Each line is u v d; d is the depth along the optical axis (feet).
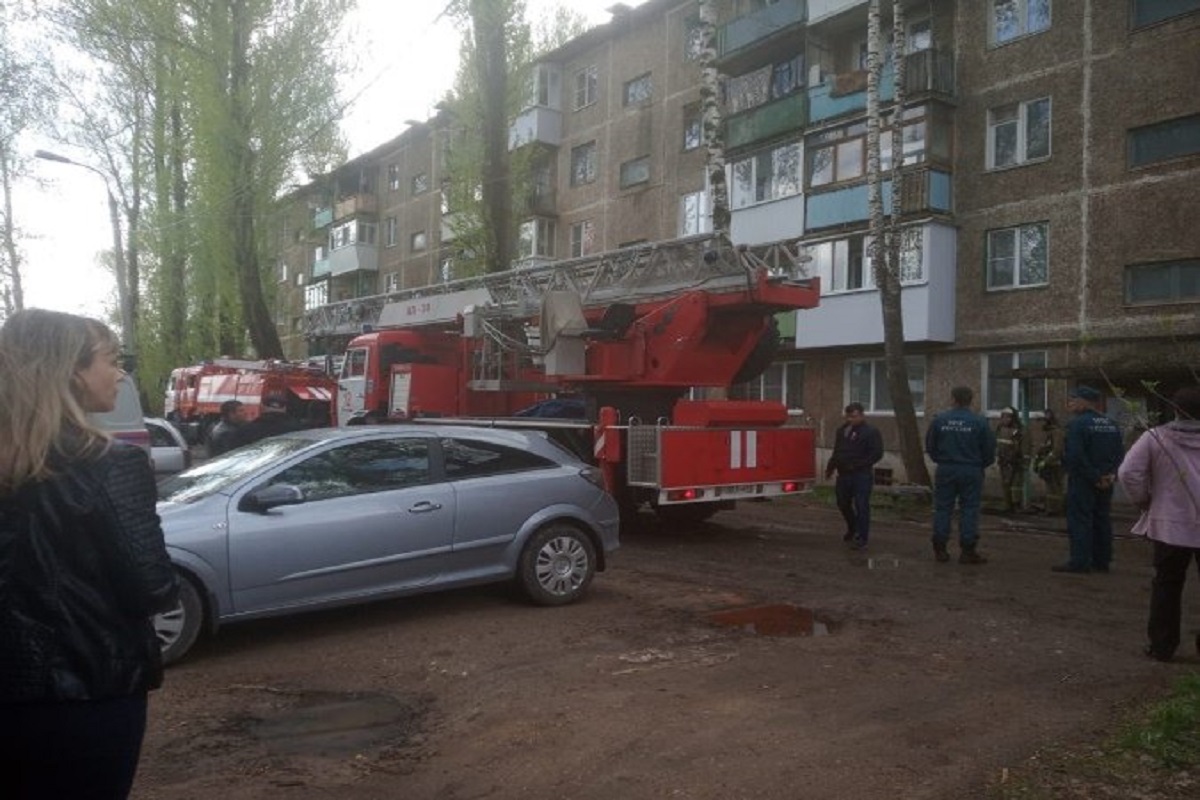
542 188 106.22
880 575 28.45
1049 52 61.31
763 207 77.51
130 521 6.93
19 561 6.55
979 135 65.10
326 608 20.71
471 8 54.95
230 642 20.65
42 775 6.65
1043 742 14.30
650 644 20.10
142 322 101.71
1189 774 12.93
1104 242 58.18
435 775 13.47
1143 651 19.67
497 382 44.06
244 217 73.41
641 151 95.25
